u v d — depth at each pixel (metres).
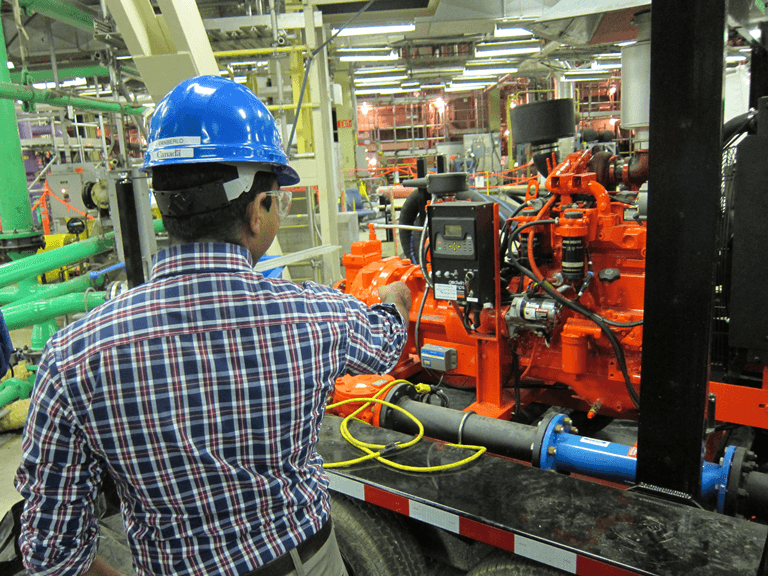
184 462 0.91
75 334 0.92
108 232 5.52
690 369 1.56
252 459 0.96
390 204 6.35
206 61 3.81
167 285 0.93
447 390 3.19
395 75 18.23
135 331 0.90
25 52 4.66
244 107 0.98
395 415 2.41
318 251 4.89
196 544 0.96
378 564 1.96
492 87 24.67
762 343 2.10
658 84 1.47
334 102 8.84
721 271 2.35
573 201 2.60
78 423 0.90
